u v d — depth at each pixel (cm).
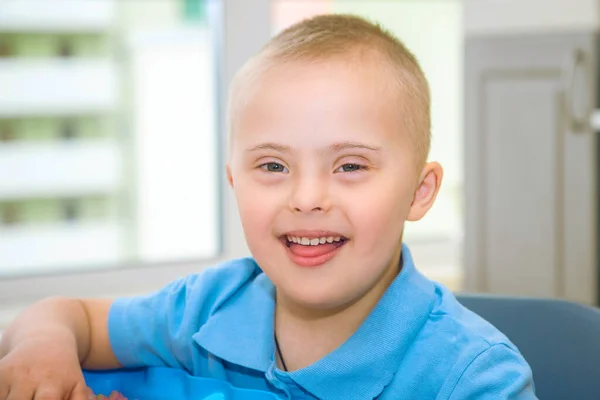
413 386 74
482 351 72
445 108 240
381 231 72
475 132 184
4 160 355
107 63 364
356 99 71
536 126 178
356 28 77
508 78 180
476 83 183
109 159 364
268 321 82
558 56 173
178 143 281
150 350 90
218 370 84
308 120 70
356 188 71
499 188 183
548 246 179
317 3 232
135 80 342
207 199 278
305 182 70
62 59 359
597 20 171
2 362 76
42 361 76
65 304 89
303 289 73
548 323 92
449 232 223
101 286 161
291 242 74
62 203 362
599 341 88
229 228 169
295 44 74
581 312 90
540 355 92
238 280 87
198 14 403
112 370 92
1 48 348
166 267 167
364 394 75
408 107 75
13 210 356
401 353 75
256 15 166
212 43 169
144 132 315
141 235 324
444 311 77
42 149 360
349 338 76
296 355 81
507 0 178
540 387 92
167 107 286
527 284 182
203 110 262
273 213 72
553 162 177
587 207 174
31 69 355
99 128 364
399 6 245
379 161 72
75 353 79
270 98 72
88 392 76
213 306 87
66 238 362
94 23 363
